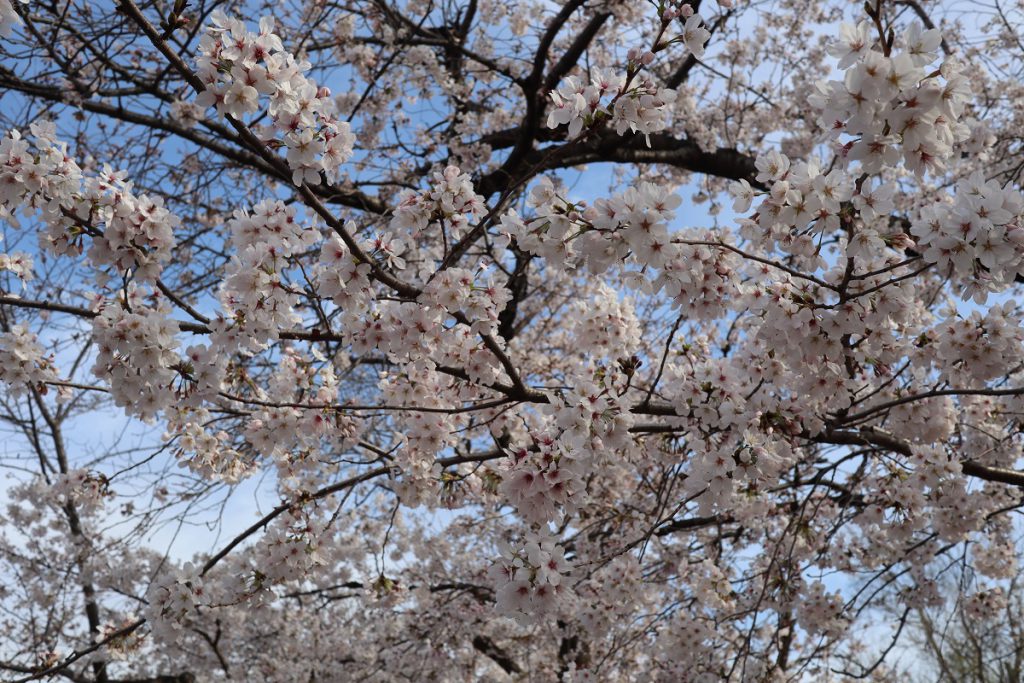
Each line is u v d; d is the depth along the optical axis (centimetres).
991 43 759
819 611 494
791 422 338
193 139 620
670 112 707
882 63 189
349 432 383
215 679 871
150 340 267
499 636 825
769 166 246
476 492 396
